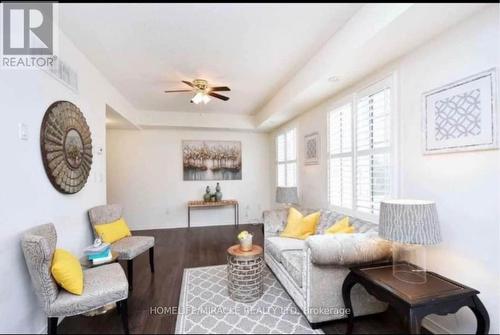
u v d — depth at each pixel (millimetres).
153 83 3645
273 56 2867
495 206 1593
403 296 1498
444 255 1918
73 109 2395
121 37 2400
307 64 3031
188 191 6008
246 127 5832
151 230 5637
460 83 1761
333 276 2068
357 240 2053
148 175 5801
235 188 6301
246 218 6367
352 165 2969
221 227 5914
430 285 1640
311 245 1998
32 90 1856
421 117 2070
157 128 5734
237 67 3160
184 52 2738
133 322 2143
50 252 1693
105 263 2303
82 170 2557
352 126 2959
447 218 1886
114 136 5633
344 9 2029
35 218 1865
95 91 3035
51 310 1655
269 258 3238
